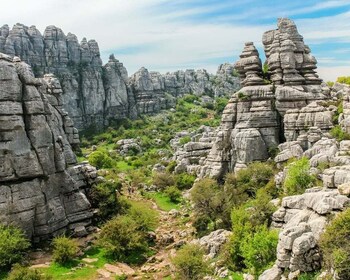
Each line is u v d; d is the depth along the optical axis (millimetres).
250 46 85812
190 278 38062
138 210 57781
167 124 175875
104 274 43125
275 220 40500
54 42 167750
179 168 94250
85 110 163500
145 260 48562
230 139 79938
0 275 41406
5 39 158125
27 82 51750
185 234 56125
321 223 32344
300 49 84000
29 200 49125
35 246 49438
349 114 64750
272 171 64750
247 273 37219
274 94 79188
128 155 135875
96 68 174125
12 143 48656
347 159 47375
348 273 26453
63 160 55406
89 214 56719
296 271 29516
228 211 53000
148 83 187250
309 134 68250
